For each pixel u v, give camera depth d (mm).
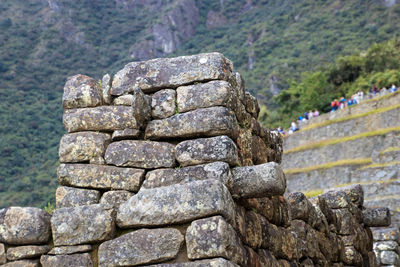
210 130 6012
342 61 77750
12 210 5730
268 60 123375
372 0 132750
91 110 6391
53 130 71938
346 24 129000
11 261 5602
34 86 90500
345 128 48438
